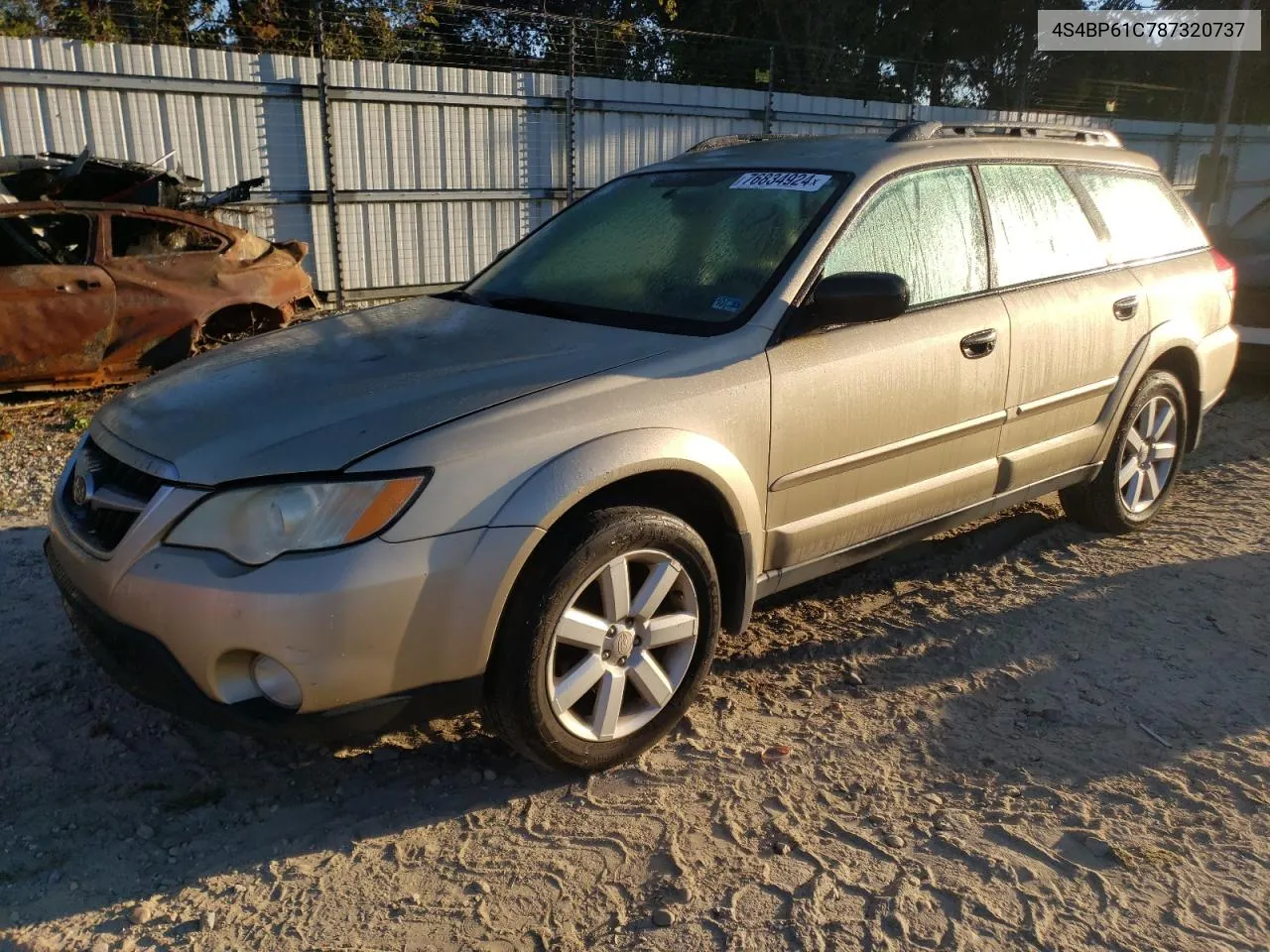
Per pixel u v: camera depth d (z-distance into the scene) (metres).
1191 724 3.39
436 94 11.44
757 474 3.24
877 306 3.20
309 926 2.46
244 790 3.00
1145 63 26.17
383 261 11.63
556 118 12.51
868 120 15.71
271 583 2.47
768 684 3.64
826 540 3.56
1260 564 4.71
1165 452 5.10
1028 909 2.54
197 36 14.91
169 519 2.61
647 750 3.20
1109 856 2.73
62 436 6.64
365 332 3.49
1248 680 3.69
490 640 2.70
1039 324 4.11
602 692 2.97
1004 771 3.12
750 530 3.24
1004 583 4.51
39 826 2.80
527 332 3.36
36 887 2.56
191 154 10.21
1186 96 23.59
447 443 2.63
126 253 7.82
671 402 3.00
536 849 2.75
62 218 7.51
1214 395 5.36
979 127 4.40
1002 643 3.95
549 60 14.30
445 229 11.99
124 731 3.27
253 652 2.51
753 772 3.11
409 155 11.48
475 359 3.10
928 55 24.22
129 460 2.79
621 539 2.86
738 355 3.19
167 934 2.43
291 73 10.55
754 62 18.73
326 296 11.37
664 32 14.77
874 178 3.69
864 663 3.79
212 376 3.15
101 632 2.72
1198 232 5.29
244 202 10.36
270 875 2.64
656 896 2.57
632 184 4.33
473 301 3.91
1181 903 2.57
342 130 10.98
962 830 2.84
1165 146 20.52
